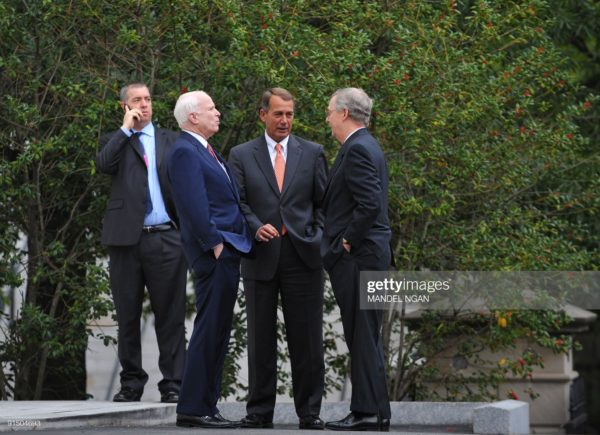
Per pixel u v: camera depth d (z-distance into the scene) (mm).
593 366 71625
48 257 32062
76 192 33188
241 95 32438
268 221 25219
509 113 34000
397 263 34094
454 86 32250
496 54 34312
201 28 31312
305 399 25344
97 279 31672
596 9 45438
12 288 34000
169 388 28188
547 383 38812
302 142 25938
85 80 32000
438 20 32688
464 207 34781
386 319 35250
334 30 32219
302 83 31703
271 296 25219
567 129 34750
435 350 35594
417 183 31984
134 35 30219
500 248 33906
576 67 46500
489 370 36938
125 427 23750
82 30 32250
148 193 28234
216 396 24266
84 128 31531
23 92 31734
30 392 33938
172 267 28234
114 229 28188
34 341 32438
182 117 23797
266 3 30469
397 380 35094
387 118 31469
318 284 25344
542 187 37562
